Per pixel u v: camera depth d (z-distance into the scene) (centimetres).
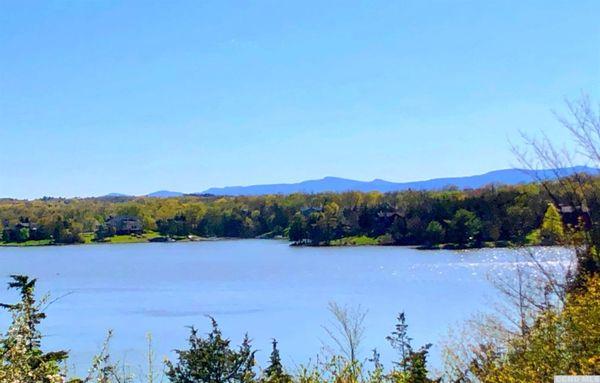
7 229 16588
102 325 4191
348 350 1216
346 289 6162
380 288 6088
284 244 14425
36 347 427
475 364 749
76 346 3120
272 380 623
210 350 643
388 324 3606
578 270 974
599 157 1091
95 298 6022
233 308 5162
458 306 4519
